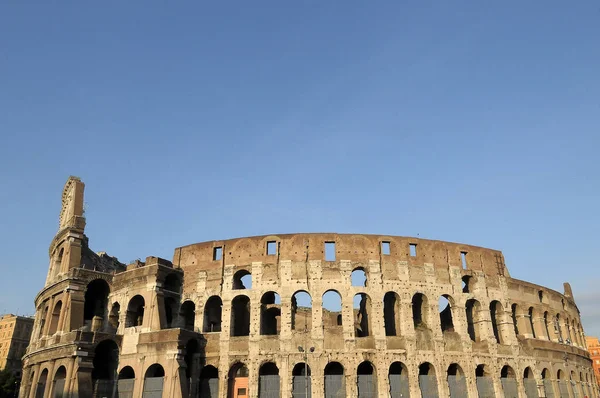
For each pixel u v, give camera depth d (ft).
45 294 332.60
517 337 317.22
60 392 275.18
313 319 271.90
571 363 348.18
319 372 261.24
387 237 297.74
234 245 296.10
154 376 272.92
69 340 274.77
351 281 282.15
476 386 279.90
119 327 293.84
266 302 293.64
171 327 290.35
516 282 329.72
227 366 266.16
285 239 291.58
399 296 284.41
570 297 402.52
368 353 266.77
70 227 325.21
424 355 274.16
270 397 259.19
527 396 299.79
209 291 288.51
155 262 293.43
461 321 292.40
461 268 306.76
